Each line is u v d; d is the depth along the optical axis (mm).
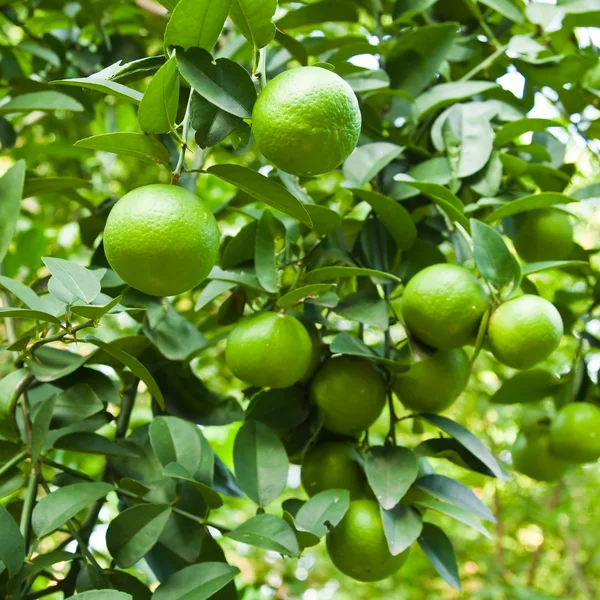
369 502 872
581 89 1054
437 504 859
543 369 998
